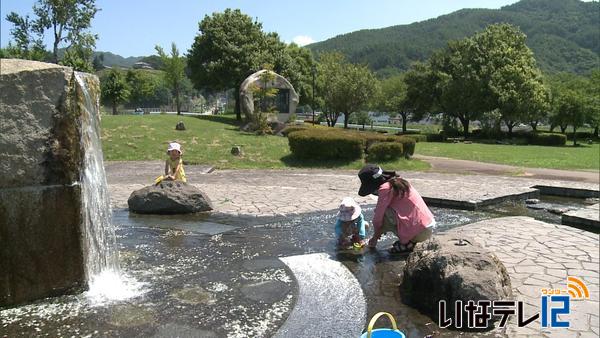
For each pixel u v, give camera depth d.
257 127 23.61
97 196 4.97
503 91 36.69
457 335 3.71
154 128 21.45
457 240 4.71
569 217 8.01
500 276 4.16
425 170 16.05
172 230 6.93
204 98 90.75
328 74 43.91
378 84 45.25
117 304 4.21
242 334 3.66
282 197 9.77
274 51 36.69
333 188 11.26
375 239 6.00
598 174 15.13
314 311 4.12
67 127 4.30
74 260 4.41
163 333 3.66
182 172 8.90
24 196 4.16
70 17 27.16
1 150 4.05
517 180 13.19
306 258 5.63
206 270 5.15
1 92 4.03
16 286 4.18
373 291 4.61
